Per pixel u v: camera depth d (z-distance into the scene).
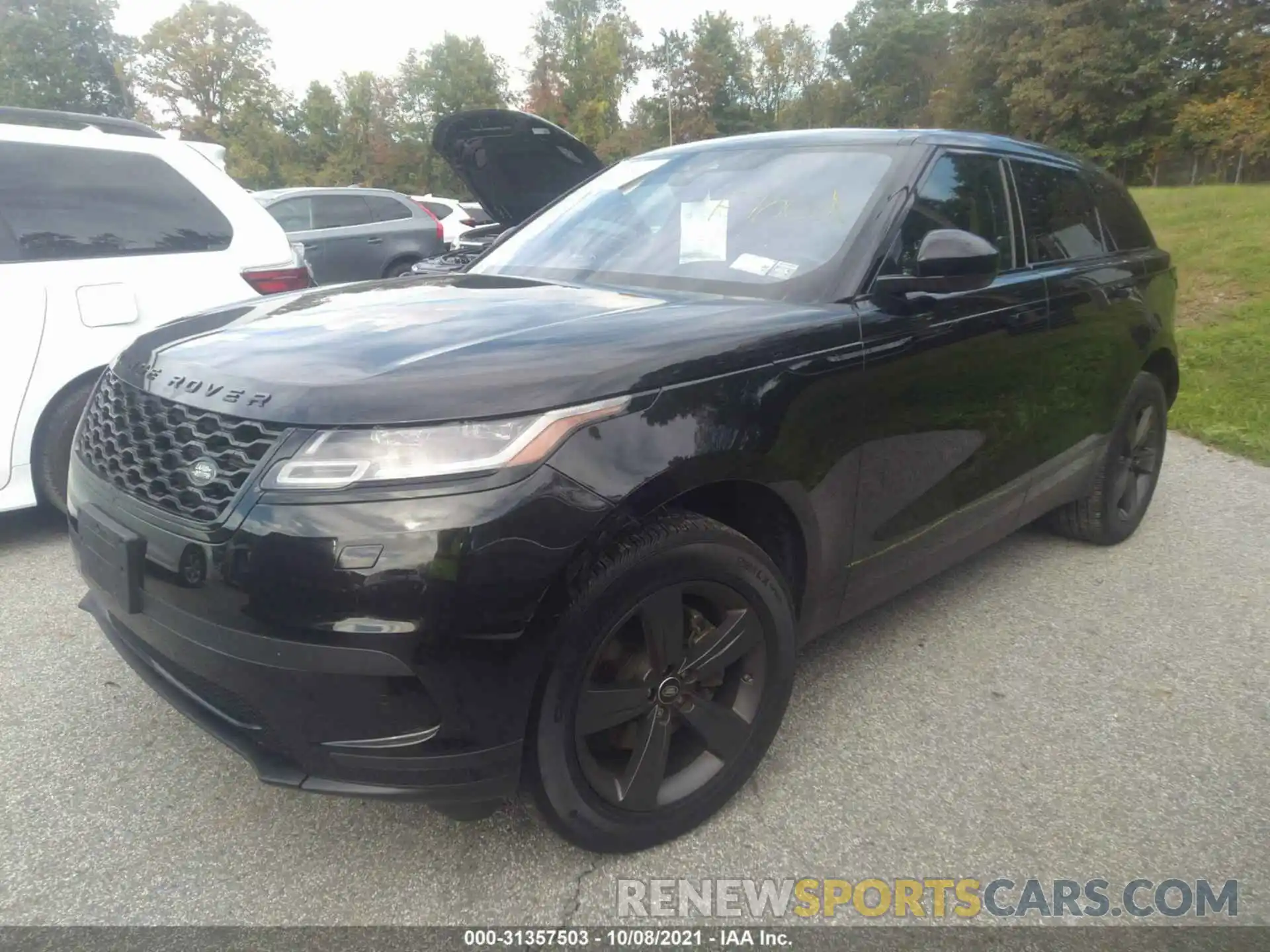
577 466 1.88
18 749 2.65
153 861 2.21
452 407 1.82
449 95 62.84
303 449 1.80
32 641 3.29
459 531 1.77
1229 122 36.03
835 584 2.63
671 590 2.10
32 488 4.06
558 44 66.56
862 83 74.94
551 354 2.01
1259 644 3.40
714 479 2.12
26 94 55.22
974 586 3.88
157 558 1.95
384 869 2.19
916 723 2.86
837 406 2.45
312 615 1.76
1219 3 41.09
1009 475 3.31
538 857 2.24
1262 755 2.72
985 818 2.42
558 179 6.17
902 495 2.78
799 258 2.76
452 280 3.02
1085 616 3.61
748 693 2.39
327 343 2.14
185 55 59.59
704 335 2.22
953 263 2.58
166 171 4.50
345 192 11.73
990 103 51.28
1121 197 4.31
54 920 2.02
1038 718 2.90
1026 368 3.24
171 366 2.19
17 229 4.01
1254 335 8.27
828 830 2.37
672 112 70.94
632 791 2.18
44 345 4.00
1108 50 42.91
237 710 1.95
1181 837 2.36
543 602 1.85
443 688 1.81
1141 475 4.36
